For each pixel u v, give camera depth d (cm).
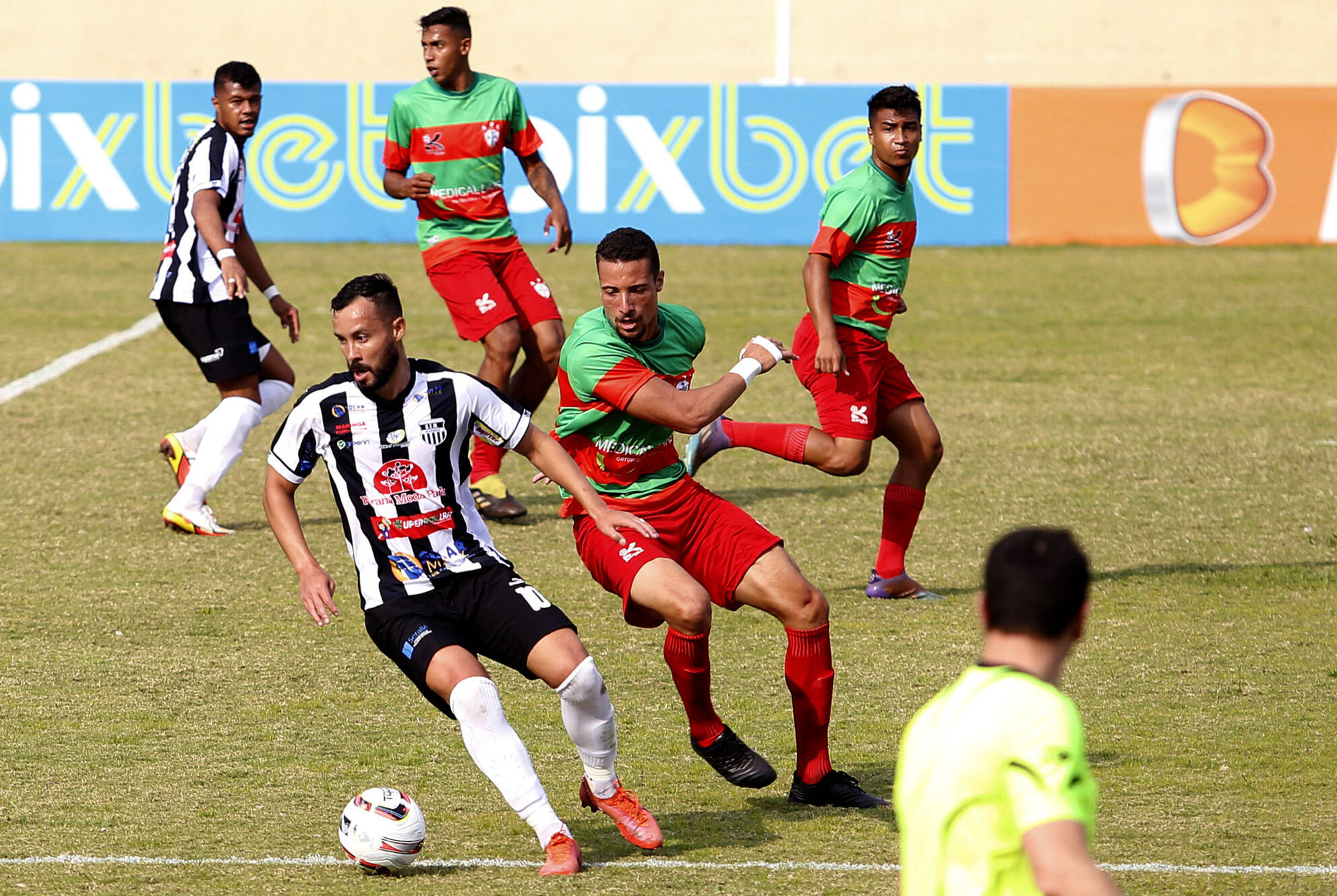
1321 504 3119
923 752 873
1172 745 1833
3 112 7019
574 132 7038
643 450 1669
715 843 1545
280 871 1453
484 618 1482
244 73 2834
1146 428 3866
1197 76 9488
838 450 2358
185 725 1903
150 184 7081
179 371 4562
